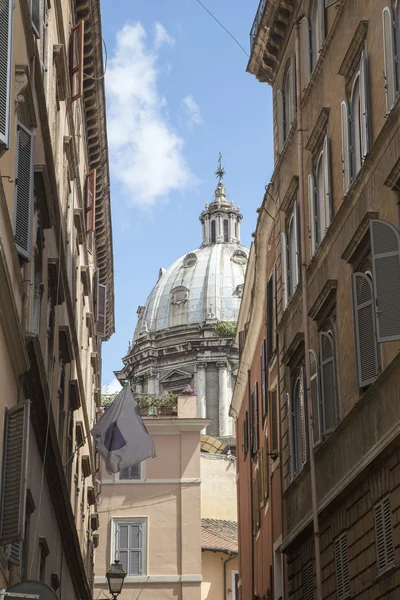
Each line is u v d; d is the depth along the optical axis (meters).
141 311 106.50
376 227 16.58
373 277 16.45
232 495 63.22
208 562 56.44
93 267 40.09
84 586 34.47
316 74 23.30
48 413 20.06
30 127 17.39
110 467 27.11
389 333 16.06
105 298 44.03
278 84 28.09
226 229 113.56
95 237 41.75
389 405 16.81
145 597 47.88
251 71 29.80
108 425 27.17
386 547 16.64
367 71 18.98
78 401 28.61
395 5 17.58
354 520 18.62
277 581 26.78
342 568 19.34
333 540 20.12
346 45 20.95
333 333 20.88
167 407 57.59
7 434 14.27
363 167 18.80
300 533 22.44
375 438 17.58
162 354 99.75
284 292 25.95
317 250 22.14
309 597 22.06
